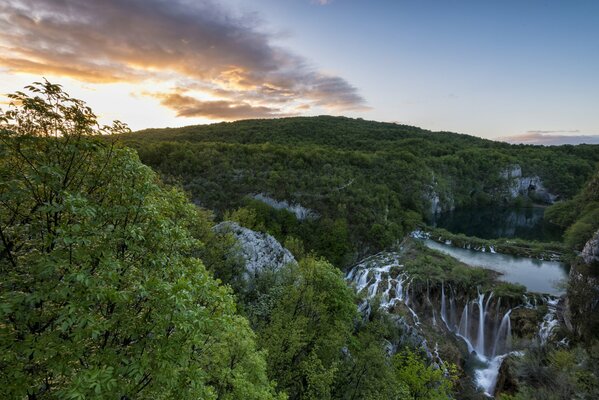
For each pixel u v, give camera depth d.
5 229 7.69
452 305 45.47
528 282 50.06
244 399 12.55
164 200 10.77
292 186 81.50
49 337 6.88
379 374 20.47
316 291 24.44
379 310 31.47
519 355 30.25
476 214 132.25
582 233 62.41
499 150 183.38
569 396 21.70
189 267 10.83
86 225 7.72
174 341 7.64
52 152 8.13
